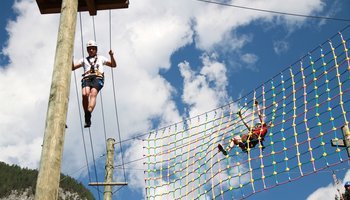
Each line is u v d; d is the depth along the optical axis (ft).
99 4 22.47
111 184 43.09
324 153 24.48
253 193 27.04
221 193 28.66
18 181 596.70
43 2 22.59
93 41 24.56
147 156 36.01
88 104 23.20
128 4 22.56
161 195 32.63
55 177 14.56
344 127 29.53
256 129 31.68
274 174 26.81
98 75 23.76
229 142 32.65
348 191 34.88
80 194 594.24
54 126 15.52
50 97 16.34
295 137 27.12
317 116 26.63
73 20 18.75
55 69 17.04
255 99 32.86
